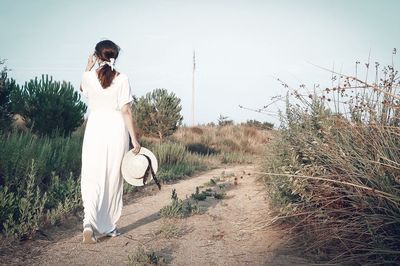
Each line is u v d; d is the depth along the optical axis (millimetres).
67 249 4035
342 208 3863
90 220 4105
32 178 5336
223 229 4770
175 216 5312
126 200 6789
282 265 3566
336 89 4438
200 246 4164
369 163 3725
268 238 4297
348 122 4227
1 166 6016
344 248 3705
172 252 3977
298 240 4094
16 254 3869
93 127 4301
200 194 6742
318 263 3562
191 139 20609
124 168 4434
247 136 22672
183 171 10742
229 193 7082
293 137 5227
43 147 7121
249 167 12617
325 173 4125
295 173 4227
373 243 3412
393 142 3820
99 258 3783
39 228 4625
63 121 10992
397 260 3336
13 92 10875
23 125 11188
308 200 3986
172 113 18234
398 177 3363
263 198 6090
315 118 4980
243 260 3744
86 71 4383
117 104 4352
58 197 5727
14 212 4816
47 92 10938
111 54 4285
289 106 5461
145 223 5070
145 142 13383
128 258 3670
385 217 3471
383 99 4098
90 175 4254
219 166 13477
